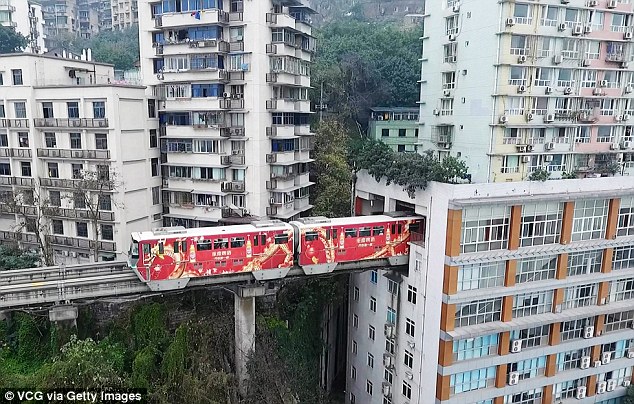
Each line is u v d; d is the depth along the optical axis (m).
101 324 29.86
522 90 38.09
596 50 40.84
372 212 35.91
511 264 28.62
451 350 27.88
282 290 35.22
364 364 35.81
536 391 31.44
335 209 42.09
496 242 28.20
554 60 38.69
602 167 41.94
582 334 32.16
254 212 41.09
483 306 28.64
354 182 35.62
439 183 27.48
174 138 41.31
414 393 30.48
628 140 44.78
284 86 42.34
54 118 37.97
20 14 75.62
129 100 38.06
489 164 38.72
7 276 27.84
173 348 28.02
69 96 37.34
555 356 31.27
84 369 25.12
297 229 29.38
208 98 39.81
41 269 28.56
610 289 32.50
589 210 30.28
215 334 30.61
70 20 104.31
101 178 37.34
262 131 40.50
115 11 106.38
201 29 39.78
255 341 30.94
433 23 43.31
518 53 37.47
